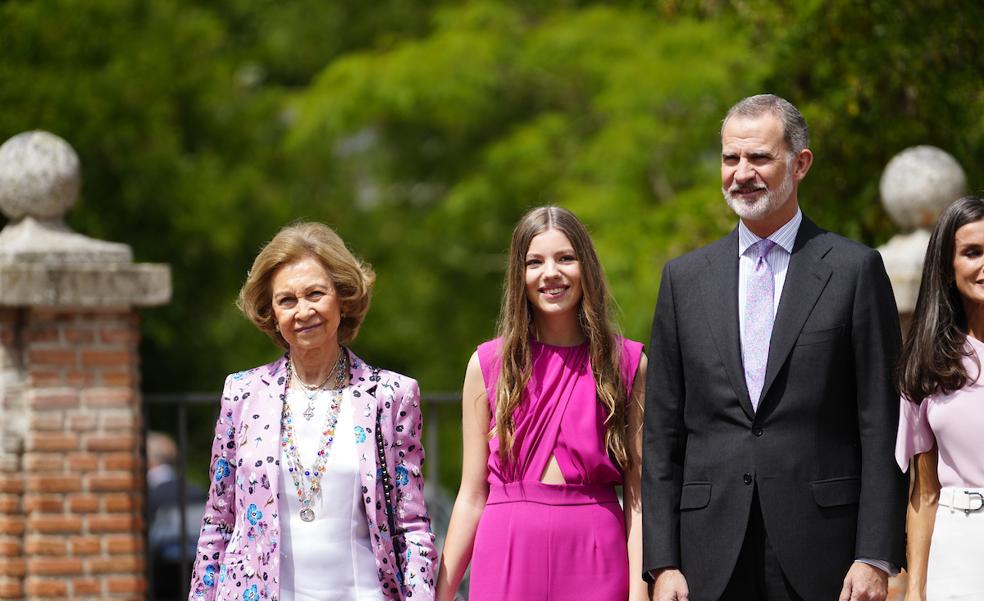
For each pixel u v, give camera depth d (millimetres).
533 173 48250
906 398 13859
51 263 20516
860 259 13828
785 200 13859
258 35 64938
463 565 14758
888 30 25750
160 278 20750
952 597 13688
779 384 13625
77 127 45531
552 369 14664
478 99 49469
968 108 25922
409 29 63656
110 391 20734
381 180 62469
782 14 27500
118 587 20547
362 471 13883
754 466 13586
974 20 25281
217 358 52125
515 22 49938
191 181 49875
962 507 13711
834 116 26609
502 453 14523
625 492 14727
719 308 13977
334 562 13750
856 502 13625
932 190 20828
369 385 14195
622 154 41969
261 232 54219
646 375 14414
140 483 21188
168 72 51250
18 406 20609
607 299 14703
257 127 57094
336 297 14250
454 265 60469
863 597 13273
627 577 14430
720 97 31625
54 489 20469
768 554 13555
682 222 33594
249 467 13922
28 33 45094
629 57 44875
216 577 14023
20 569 20453
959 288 13883
